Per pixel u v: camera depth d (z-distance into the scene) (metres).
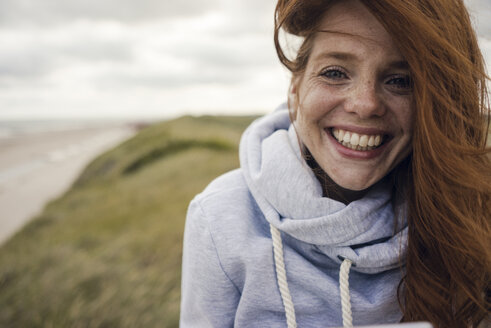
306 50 0.92
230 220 1.05
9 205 15.55
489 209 1.04
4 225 12.30
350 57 0.84
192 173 14.39
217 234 1.03
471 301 1.08
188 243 1.11
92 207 12.77
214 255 1.04
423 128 0.85
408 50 0.79
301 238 1.03
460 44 0.88
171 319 3.82
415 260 1.03
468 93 0.90
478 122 0.96
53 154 37.34
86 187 19.19
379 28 0.81
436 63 0.82
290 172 1.01
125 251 6.09
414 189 1.02
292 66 0.97
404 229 1.05
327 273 1.09
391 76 0.86
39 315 3.91
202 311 1.10
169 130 25.16
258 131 1.22
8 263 5.84
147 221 8.55
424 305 1.03
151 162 20.56
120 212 10.55
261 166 1.06
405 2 0.77
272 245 1.05
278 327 1.07
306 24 0.89
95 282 4.67
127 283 4.63
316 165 1.08
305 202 0.99
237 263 1.03
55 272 5.09
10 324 3.83
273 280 1.04
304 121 0.95
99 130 97.81
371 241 1.06
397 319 1.13
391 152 0.93
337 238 1.00
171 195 11.49
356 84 0.85
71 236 8.30
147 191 13.25
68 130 102.88
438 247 1.03
